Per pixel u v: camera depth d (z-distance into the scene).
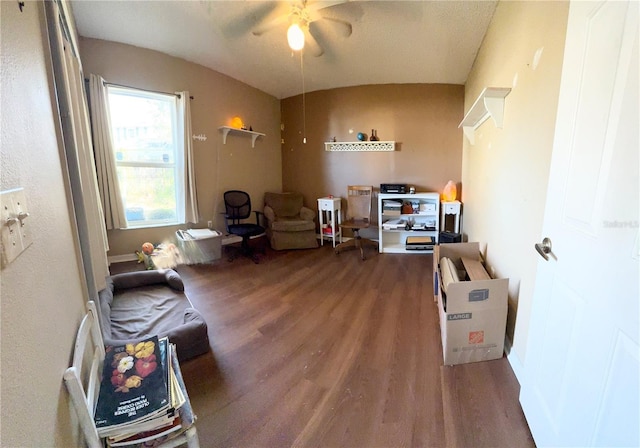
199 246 3.58
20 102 0.65
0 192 0.50
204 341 1.79
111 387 0.92
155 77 3.38
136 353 1.07
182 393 0.95
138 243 3.49
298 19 2.25
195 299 2.59
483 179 2.61
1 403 0.45
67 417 0.71
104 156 3.09
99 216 2.09
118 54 3.13
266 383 1.56
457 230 3.86
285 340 1.95
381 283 2.93
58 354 0.72
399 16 2.48
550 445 1.01
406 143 4.27
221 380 1.58
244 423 1.31
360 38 2.90
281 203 4.70
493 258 2.20
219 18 2.56
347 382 1.55
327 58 3.41
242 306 2.46
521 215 1.61
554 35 1.28
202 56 3.49
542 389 1.10
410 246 3.97
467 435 1.22
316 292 2.73
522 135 1.63
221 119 4.06
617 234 0.72
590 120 0.85
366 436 1.24
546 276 1.11
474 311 1.63
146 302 2.08
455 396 1.43
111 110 3.25
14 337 0.51
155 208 3.65
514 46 1.81
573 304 0.91
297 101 4.80
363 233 4.64
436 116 4.13
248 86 4.38
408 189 4.14
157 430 0.85
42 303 0.66
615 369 0.71
